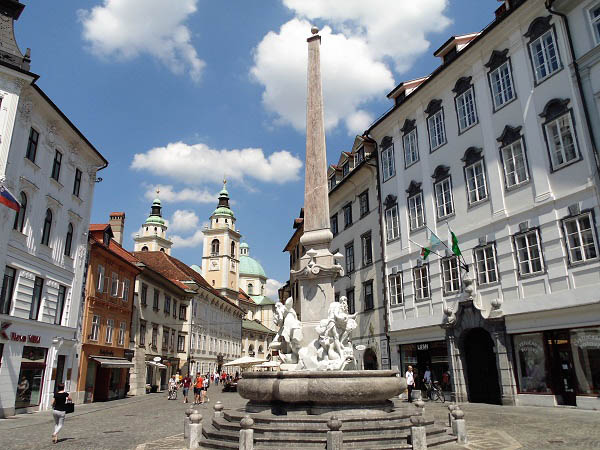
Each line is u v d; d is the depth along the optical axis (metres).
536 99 19.27
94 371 30.38
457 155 23.30
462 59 23.17
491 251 20.64
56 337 25.19
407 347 25.56
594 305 15.95
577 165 17.33
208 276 93.44
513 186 19.83
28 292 22.95
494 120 21.23
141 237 99.88
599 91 16.84
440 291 23.33
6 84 21.34
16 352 21.72
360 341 30.23
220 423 11.40
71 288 27.30
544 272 18.02
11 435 14.48
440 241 21.91
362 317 30.34
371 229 30.23
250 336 98.88
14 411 21.34
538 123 19.05
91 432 14.98
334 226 36.69
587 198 16.89
